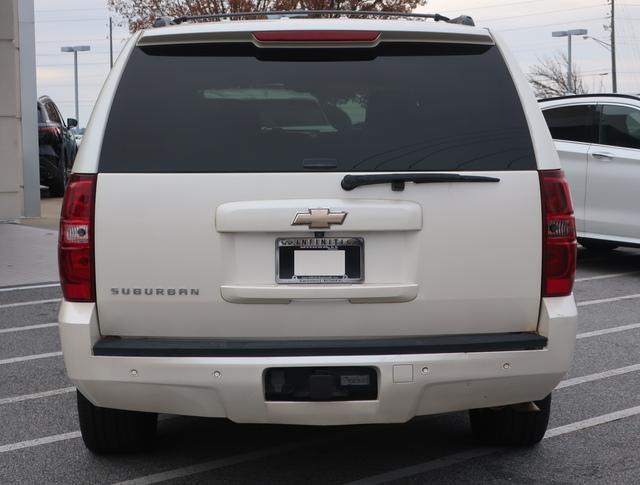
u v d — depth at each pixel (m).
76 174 3.80
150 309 3.79
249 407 3.75
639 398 5.77
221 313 3.77
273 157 3.78
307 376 3.74
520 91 3.95
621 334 7.63
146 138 3.81
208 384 3.71
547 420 4.66
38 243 12.95
